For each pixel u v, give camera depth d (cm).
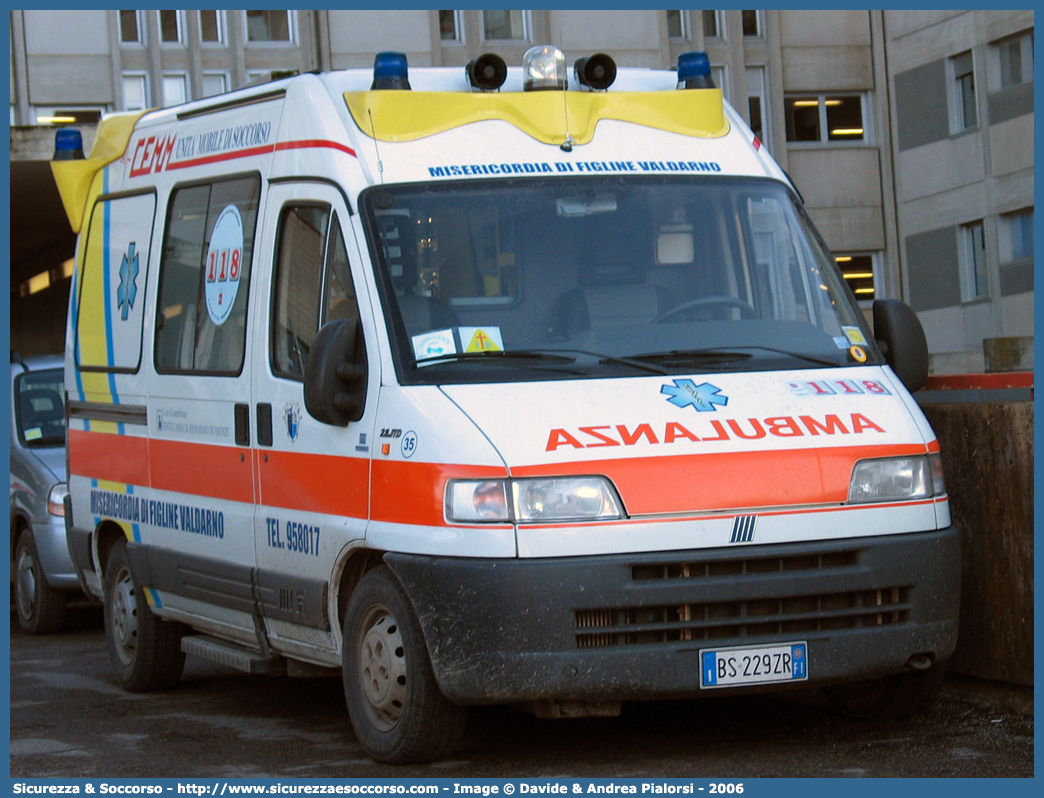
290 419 815
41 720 937
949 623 720
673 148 836
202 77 4531
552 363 734
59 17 4431
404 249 766
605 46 4681
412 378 730
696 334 762
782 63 4869
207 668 1146
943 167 4669
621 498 676
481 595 670
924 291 4800
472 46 4594
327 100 830
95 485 1091
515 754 757
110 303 1086
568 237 780
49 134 2661
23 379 1482
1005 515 804
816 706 855
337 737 841
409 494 706
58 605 1362
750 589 680
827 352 772
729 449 693
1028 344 1700
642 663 672
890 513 709
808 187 4878
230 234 912
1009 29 4369
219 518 895
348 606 759
